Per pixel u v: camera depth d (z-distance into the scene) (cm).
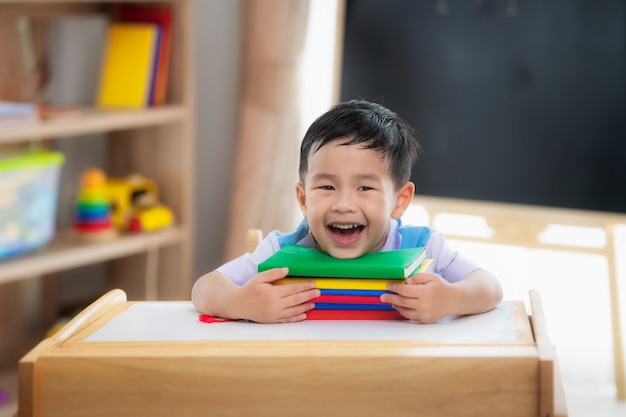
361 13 265
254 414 107
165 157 284
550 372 103
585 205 245
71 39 280
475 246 302
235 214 296
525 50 247
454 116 256
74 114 257
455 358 105
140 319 124
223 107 321
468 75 254
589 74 242
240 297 123
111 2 288
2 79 266
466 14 252
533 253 296
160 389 108
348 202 126
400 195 138
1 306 277
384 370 105
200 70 323
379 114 134
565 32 243
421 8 257
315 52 297
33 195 246
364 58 265
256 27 287
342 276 124
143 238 270
